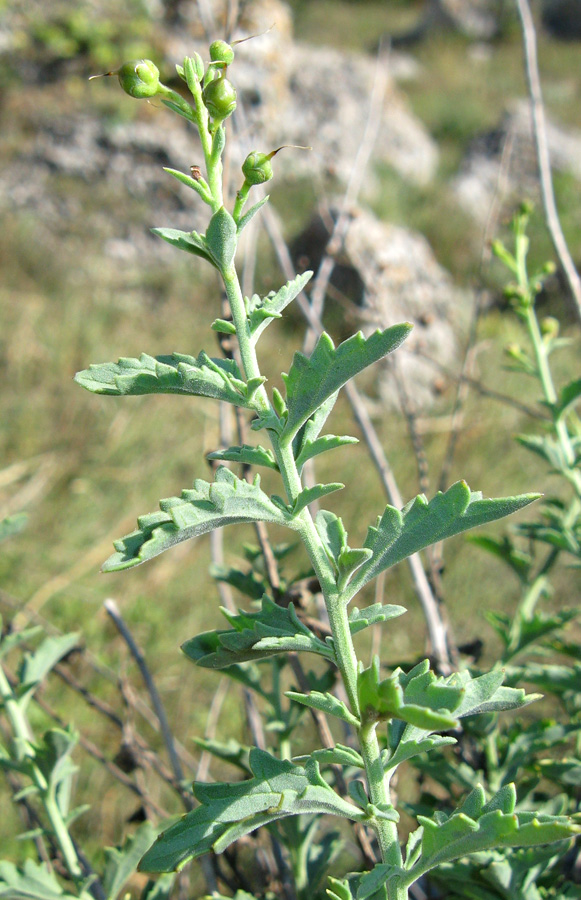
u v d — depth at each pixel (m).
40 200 8.55
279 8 8.90
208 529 1.01
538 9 20.80
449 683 1.09
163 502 0.97
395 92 12.34
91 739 3.12
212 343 6.71
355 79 11.63
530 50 2.27
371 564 1.08
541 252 8.80
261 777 1.06
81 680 3.33
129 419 5.36
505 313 7.34
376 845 1.81
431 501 1.06
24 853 2.57
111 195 8.58
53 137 8.73
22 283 7.70
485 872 1.43
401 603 3.77
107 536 4.55
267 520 1.05
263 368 5.86
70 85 9.03
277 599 1.67
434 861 1.03
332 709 1.05
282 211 9.09
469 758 1.75
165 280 7.96
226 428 2.22
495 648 3.60
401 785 2.56
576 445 2.08
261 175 1.02
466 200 10.52
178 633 3.78
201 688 3.36
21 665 1.72
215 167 1.03
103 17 9.04
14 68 8.96
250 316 1.06
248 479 1.77
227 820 1.03
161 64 9.09
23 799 1.89
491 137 11.69
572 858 1.79
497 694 1.10
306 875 1.67
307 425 1.14
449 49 19.33
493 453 5.11
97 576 4.14
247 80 7.86
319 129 10.88
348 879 1.32
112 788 2.82
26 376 5.75
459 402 2.45
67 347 6.17
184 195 8.70
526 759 1.76
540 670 1.72
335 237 2.56
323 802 1.05
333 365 1.01
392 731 1.16
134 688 3.30
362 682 1.00
